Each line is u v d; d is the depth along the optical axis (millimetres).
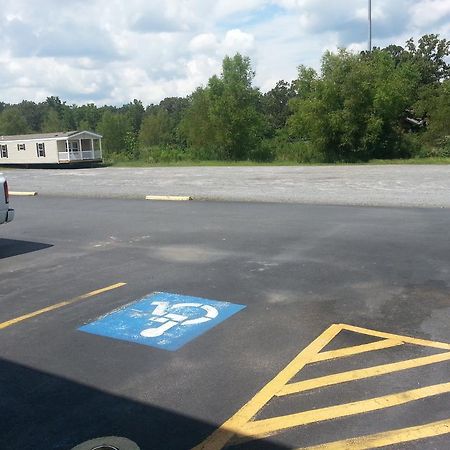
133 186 21469
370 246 8305
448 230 9375
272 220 11305
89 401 3754
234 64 53844
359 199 14039
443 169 28344
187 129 59906
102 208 14617
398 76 48156
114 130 81812
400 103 46594
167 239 9617
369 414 3412
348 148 47875
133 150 69562
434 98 49281
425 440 3113
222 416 3475
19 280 7125
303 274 6824
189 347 4605
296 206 13477
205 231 10289
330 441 3146
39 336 5027
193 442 3213
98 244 9414
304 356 4316
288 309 5488
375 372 3984
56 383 4051
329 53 47406
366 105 46594
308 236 9336
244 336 4801
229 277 6832
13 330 5223
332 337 4691
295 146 53312
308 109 47719
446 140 47375
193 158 56094
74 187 21812
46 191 20078
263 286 6355
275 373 4035
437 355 4242
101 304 5906
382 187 17750
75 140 53094
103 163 56312
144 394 3811
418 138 49688
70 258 8352
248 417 3445
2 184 8523
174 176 27969
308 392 3729
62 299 6164
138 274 7164
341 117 45969
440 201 13070
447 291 5887
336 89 46344
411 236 8969
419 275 6562
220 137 53688
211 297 6004
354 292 5984
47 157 52156
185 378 4027
